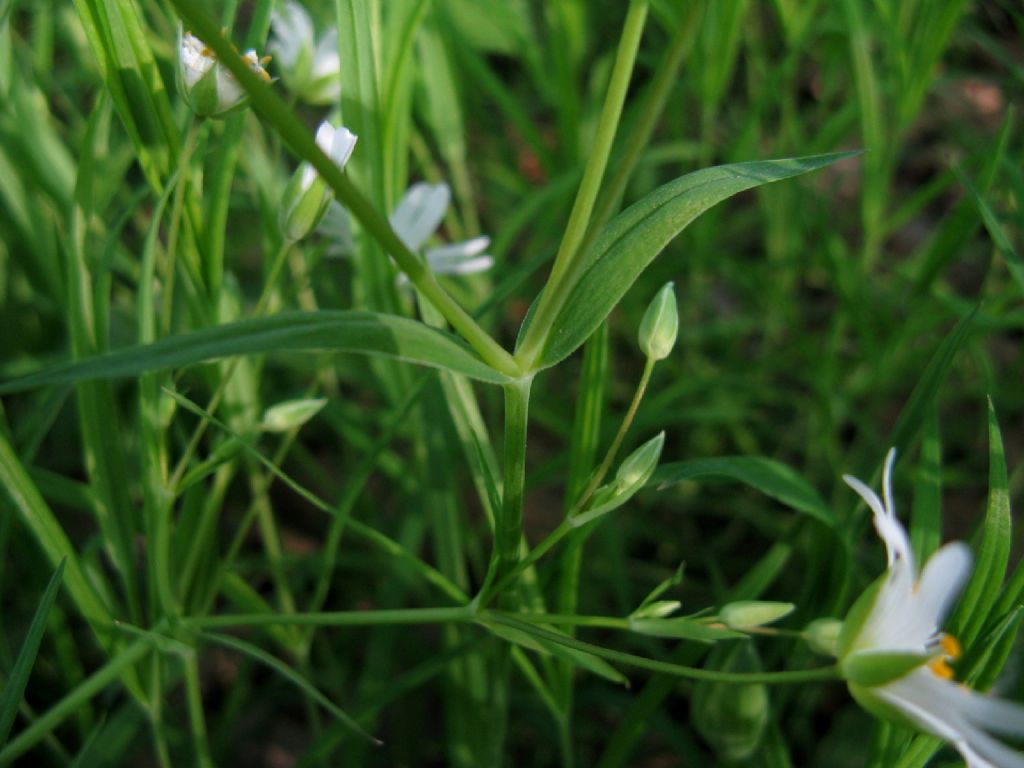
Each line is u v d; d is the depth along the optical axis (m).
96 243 0.19
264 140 0.18
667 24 0.21
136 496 0.20
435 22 0.20
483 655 0.17
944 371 0.14
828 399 0.22
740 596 0.16
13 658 0.18
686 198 0.12
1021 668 0.14
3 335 0.20
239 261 0.25
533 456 0.24
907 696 0.11
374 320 0.10
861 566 0.19
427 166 0.22
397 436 0.23
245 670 0.18
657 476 0.14
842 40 0.24
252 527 0.22
